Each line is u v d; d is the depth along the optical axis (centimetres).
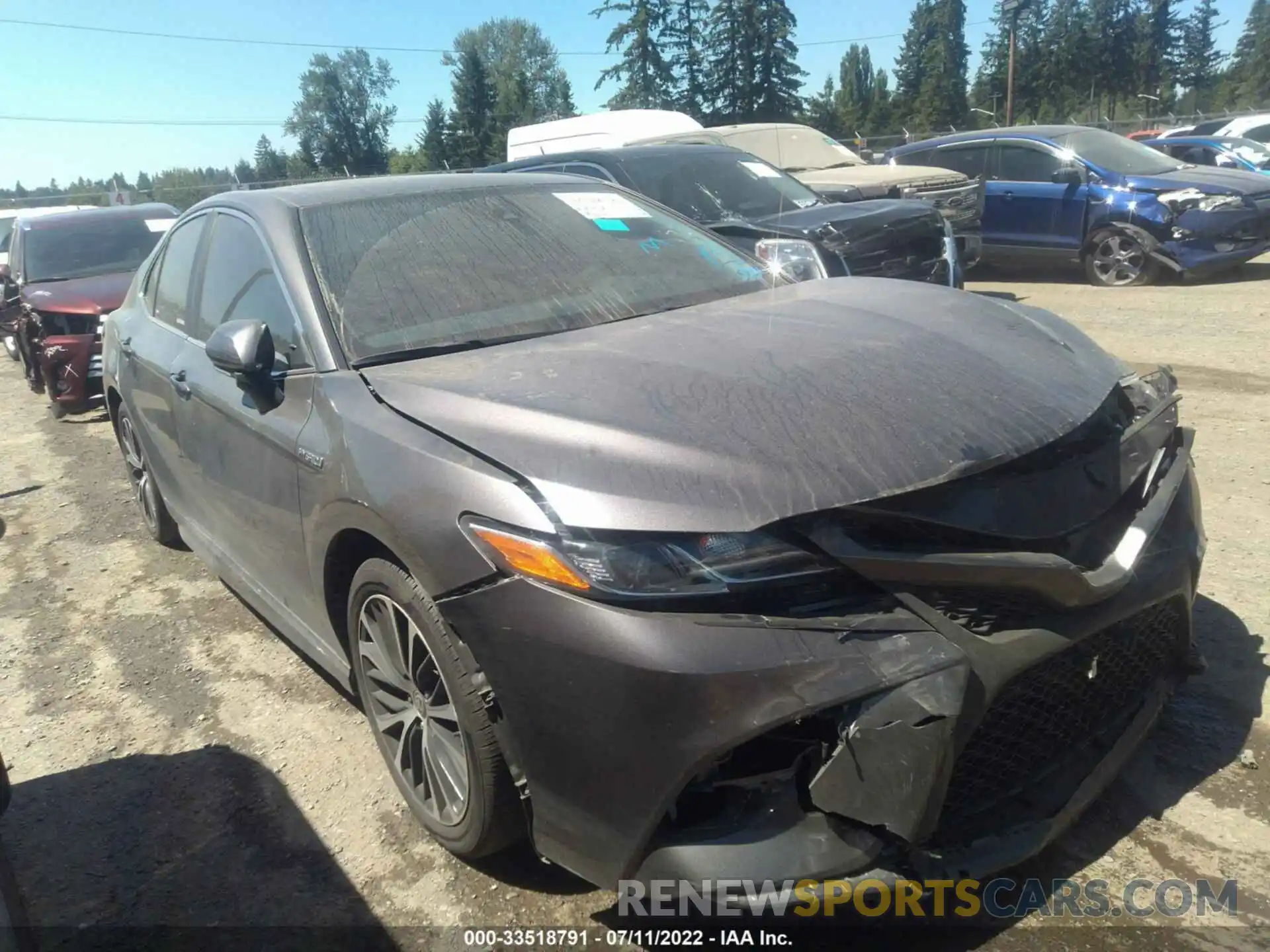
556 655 198
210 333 359
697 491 199
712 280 345
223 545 375
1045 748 220
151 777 309
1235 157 1558
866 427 215
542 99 7650
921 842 193
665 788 191
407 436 237
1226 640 326
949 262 707
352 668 285
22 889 262
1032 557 201
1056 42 6341
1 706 363
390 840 270
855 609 194
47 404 907
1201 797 255
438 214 344
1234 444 511
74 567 495
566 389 237
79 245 915
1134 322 841
